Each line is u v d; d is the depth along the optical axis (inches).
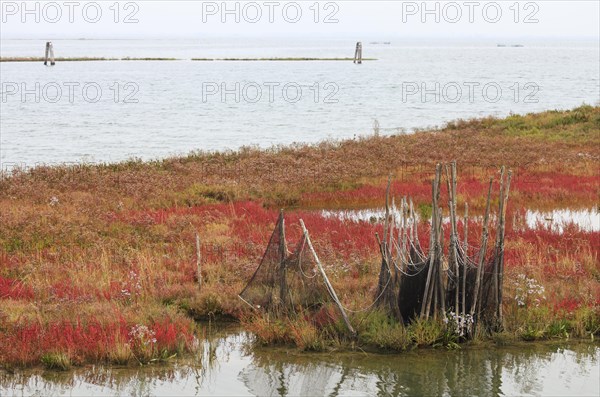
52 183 1411.2
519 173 1612.9
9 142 2469.2
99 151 2290.8
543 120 2454.5
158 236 997.8
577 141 2071.9
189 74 6540.4
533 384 574.2
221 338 676.7
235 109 3698.3
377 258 845.8
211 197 1373.0
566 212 1269.7
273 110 3649.1
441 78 6250.0
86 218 1082.1
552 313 694.5
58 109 3639.3
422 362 618.5
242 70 7145.7
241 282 789.2
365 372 598.5
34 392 553.3
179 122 3134.8
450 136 2203.5
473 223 1072.8
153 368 603.2
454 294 668.7
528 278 776.9
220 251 909.2
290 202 1379.2
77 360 605.3
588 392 557.9
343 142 2091.5
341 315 675.4
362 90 4899.1
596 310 697.6
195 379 584.4
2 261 870.4
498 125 2493.8
